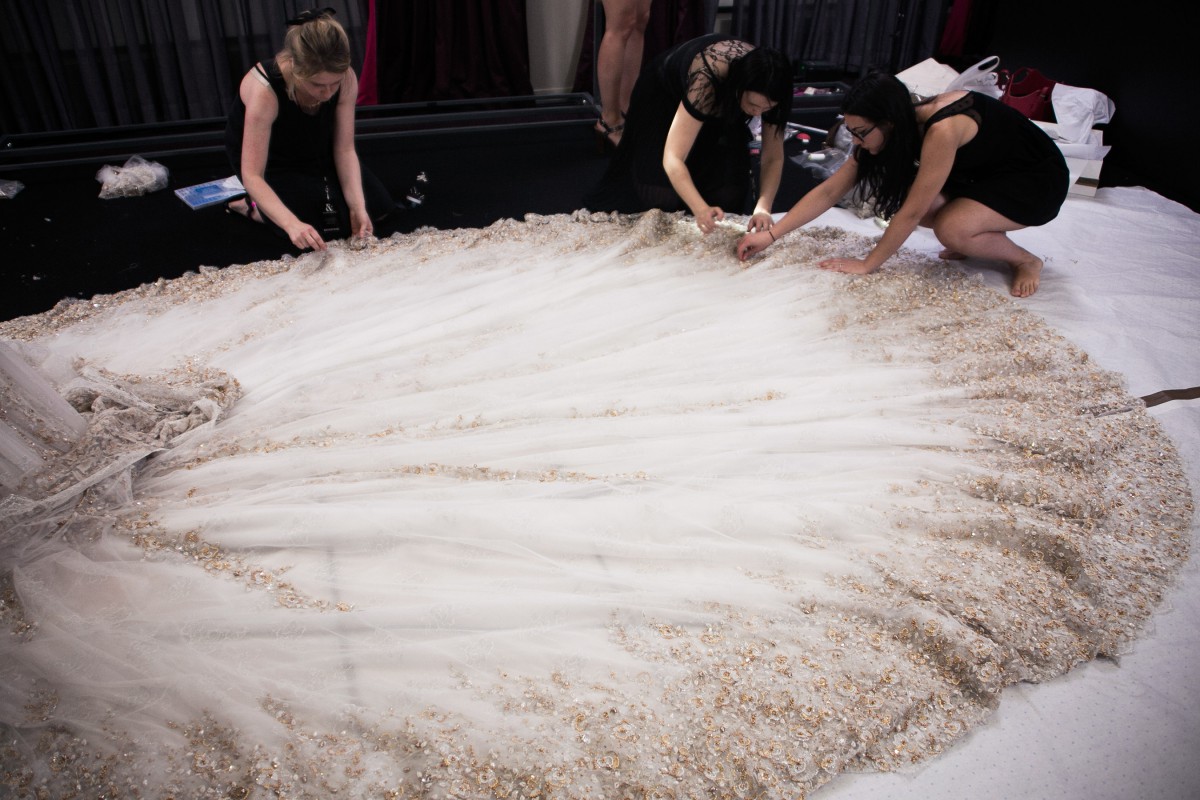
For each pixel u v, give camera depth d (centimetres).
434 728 146
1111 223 361
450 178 423
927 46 566
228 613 163
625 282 298
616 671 158
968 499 200
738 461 205
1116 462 219
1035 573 182
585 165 438
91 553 179
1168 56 402
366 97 507
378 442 212
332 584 173
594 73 520
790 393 234
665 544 182
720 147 327
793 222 307
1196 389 250
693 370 244
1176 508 205
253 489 197
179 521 184
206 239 360
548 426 215
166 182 409
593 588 173
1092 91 420
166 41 464
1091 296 300
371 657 157
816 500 195
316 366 250
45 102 467
